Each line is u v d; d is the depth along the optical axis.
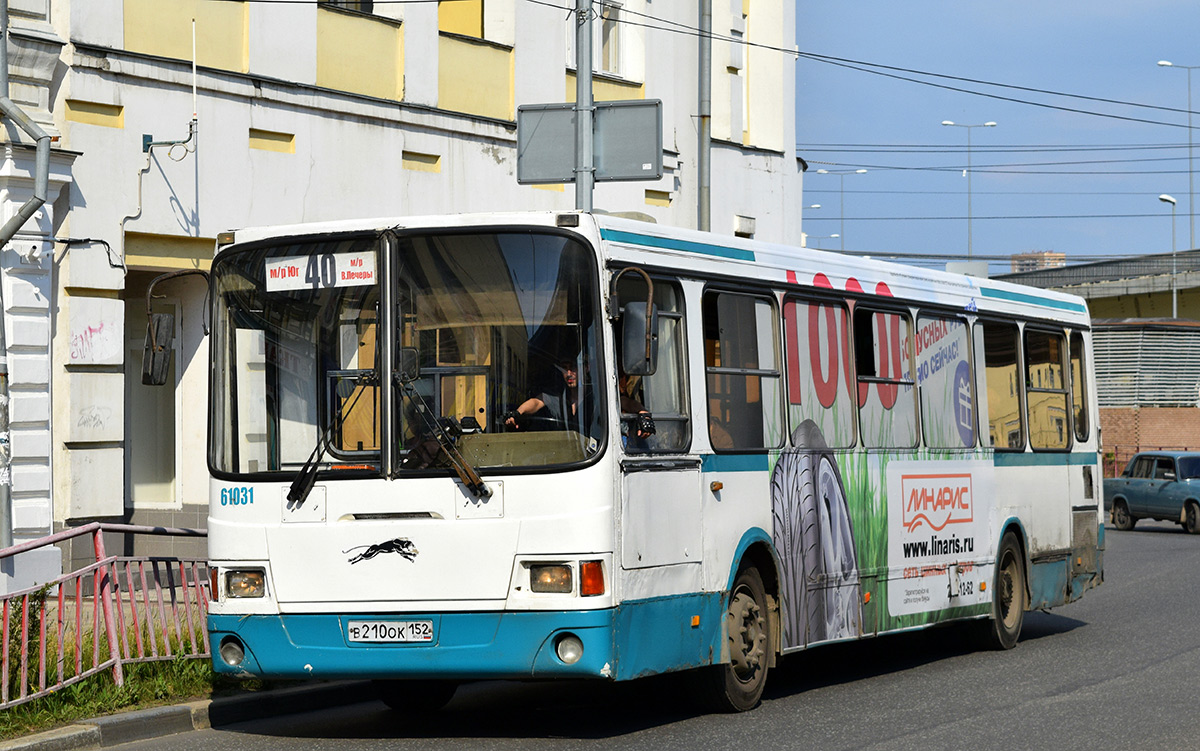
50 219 17.52
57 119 17.69
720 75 30.14
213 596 10.34
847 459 13.02
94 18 17.98
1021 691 12.72
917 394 14.27
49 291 17.58
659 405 10.63
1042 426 16.73
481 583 9.75
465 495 9.83
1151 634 17.03
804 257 12.71
